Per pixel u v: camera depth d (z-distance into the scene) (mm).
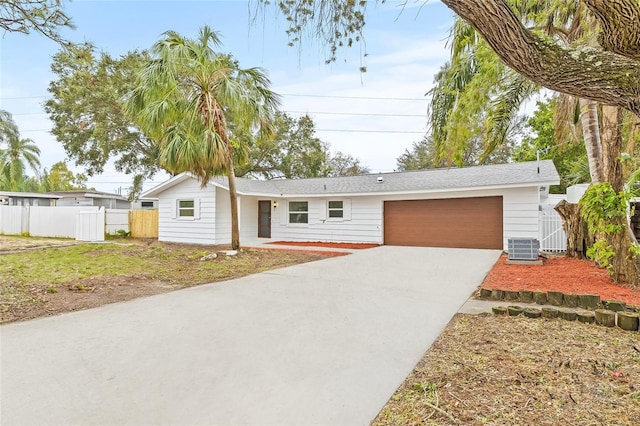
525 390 2586
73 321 4391
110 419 2318
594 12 1810
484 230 11883
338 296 5641
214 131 9422
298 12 3193
